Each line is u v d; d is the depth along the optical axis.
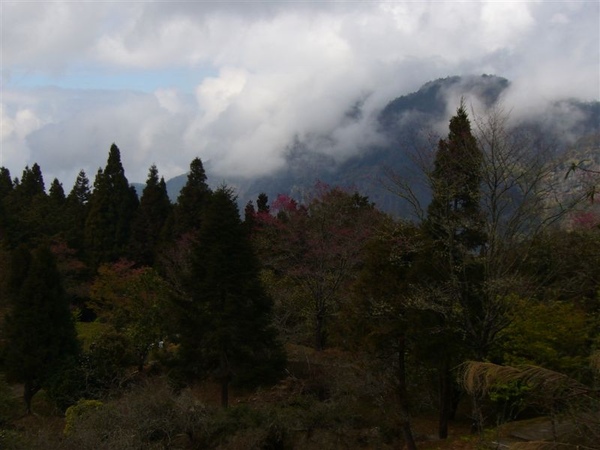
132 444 11.94
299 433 14.27
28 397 21.91
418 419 18.41
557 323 14.51
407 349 14.98
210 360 20.73
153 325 23.73
